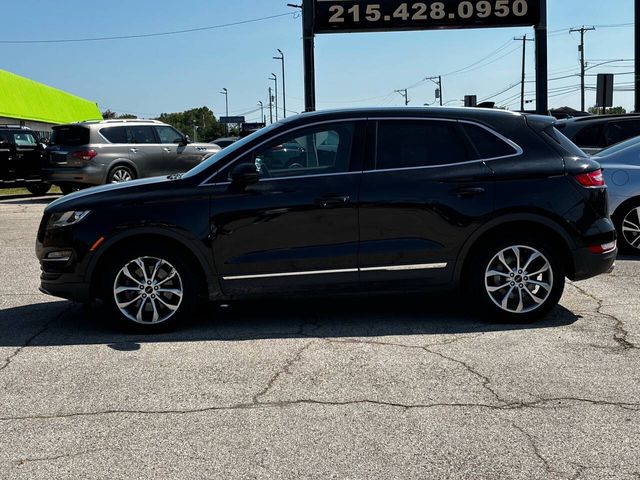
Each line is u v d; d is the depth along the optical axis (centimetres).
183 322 598
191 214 577
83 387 465
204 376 483
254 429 396
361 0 2138
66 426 404
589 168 601
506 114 613
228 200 580
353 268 587
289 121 602
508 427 393
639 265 842
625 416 405
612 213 906
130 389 461
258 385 464
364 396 441
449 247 588
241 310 667
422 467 348
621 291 713
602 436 379
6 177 2003
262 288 588
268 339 569
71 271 584
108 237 575
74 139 1694
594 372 477
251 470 348
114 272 581
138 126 1758
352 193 582
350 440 379
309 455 363
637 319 607
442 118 602
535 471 343
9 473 349
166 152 1778
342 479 338
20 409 430
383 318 628
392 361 507
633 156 909
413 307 665
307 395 445
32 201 1931
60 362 518
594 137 1120
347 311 656
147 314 589
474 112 610
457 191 585
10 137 2042
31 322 635
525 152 597
